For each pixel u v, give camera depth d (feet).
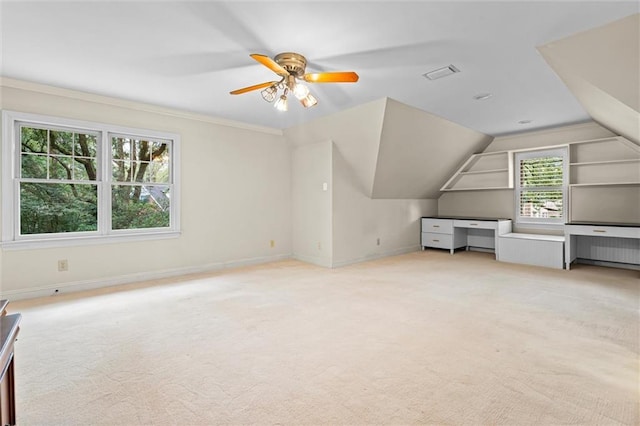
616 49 7.38
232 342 7.54
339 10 6.54
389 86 10.80
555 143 16.89
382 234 18.49
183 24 7.07
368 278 13.64
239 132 15.94
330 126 15.10
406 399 5.36
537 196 17.67
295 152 17.90
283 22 6.98
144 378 6.03
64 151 11.66
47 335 7.91
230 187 15.69
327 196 16.10
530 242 16.15
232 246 15.83
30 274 10.84
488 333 7.94
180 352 7.06
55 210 11.63
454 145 17.46
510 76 9.96
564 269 15.03
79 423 4.81
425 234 20.76
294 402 5.31
